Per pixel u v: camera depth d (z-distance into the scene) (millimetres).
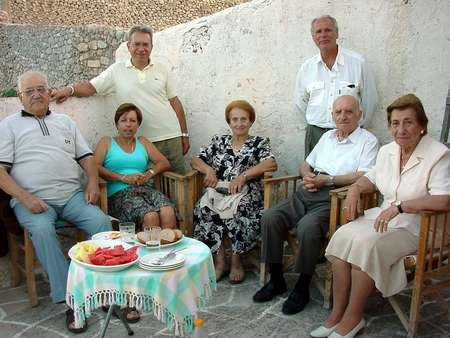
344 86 3912
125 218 3791
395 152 3021
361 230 2863
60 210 3520
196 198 4160
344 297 2943
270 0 4453
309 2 4320
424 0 3895
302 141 4539
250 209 3777
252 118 4004
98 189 3598
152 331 3008
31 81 3387
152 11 17594
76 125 3902
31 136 3418
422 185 2846
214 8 18391
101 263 2406
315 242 3207
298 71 4348
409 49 4020
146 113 4273
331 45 3838
